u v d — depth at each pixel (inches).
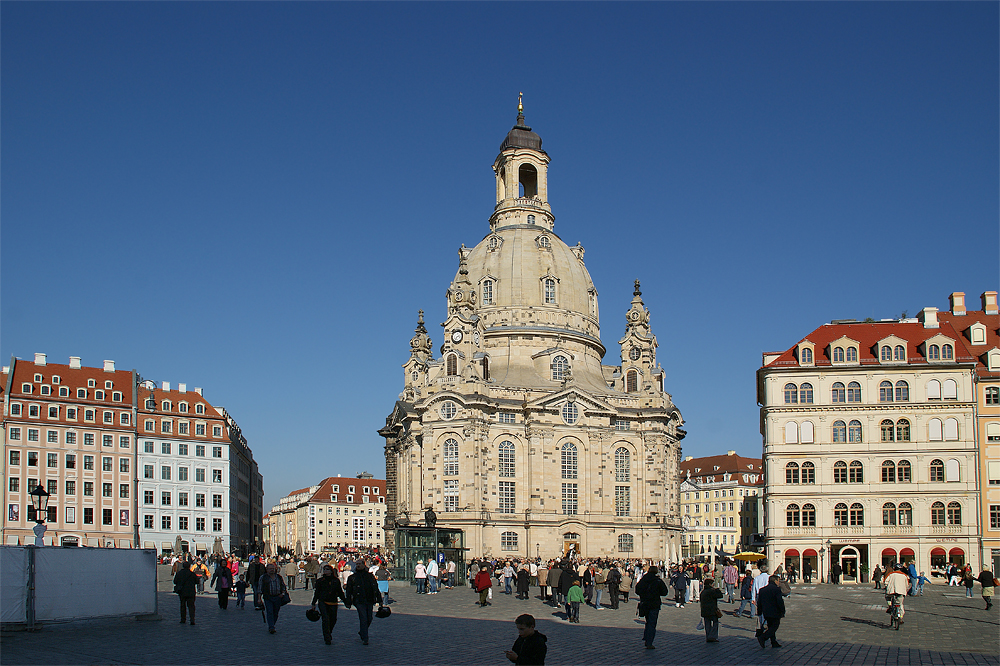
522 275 6190.9
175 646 1683.1
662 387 6382.9
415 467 5644.7
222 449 6717.5
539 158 6702.8
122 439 6245.1
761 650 1737.2
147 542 6284.5
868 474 4471.0
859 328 4734.3
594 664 1555.1
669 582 4426.7
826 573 4416.8
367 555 4933.6
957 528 4367.6
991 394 4505.4
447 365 5718.5
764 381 4746.6
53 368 6200.8
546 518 5487.2
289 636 1873.8
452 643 1800.0
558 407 5639.8
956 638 1940.2
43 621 1861.5
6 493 5743.1
